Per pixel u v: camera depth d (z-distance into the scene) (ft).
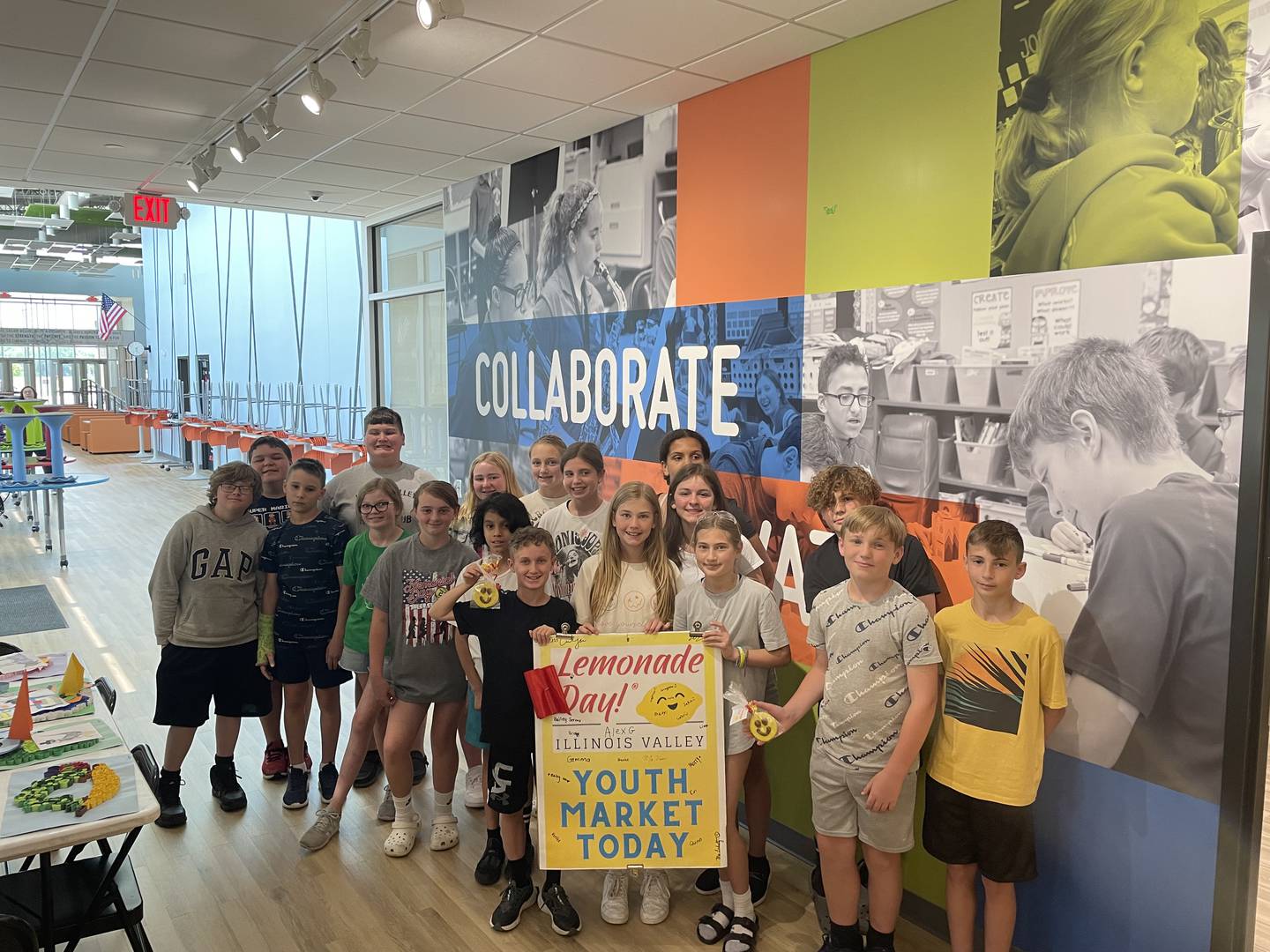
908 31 9.04
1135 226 7.30
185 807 11.61
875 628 7.84
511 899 9.14
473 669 9.87
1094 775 7.81
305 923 9.11
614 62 10.54
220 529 11.12
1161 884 7.44
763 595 8.75
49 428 27.94
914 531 9.23
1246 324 6.66
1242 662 6.84
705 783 8.68
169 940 8.80
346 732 14.25
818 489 8.95
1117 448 7.49
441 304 20.40
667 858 8.71
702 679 8.66
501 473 12.05
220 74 11.31
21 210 42.91
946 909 8.85
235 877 9.95
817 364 10.29
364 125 13.52
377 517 11.07
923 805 9.25
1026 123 8.04
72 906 7.03
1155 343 7.20
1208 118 6.80
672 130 12.26
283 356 34.50
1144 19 7.16
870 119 9.50
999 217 8.30
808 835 10.58
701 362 11.98
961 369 8.70
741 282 11.29
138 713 14.74
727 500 11.66
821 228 10.14
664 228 12.51
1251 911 7.04
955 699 7.80
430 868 10.19
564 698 8.69
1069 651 7.91
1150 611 7.34
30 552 28.09
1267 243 6.50
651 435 12.98
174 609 11.00
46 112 12.91
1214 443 6.89
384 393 23.90
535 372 15.66
